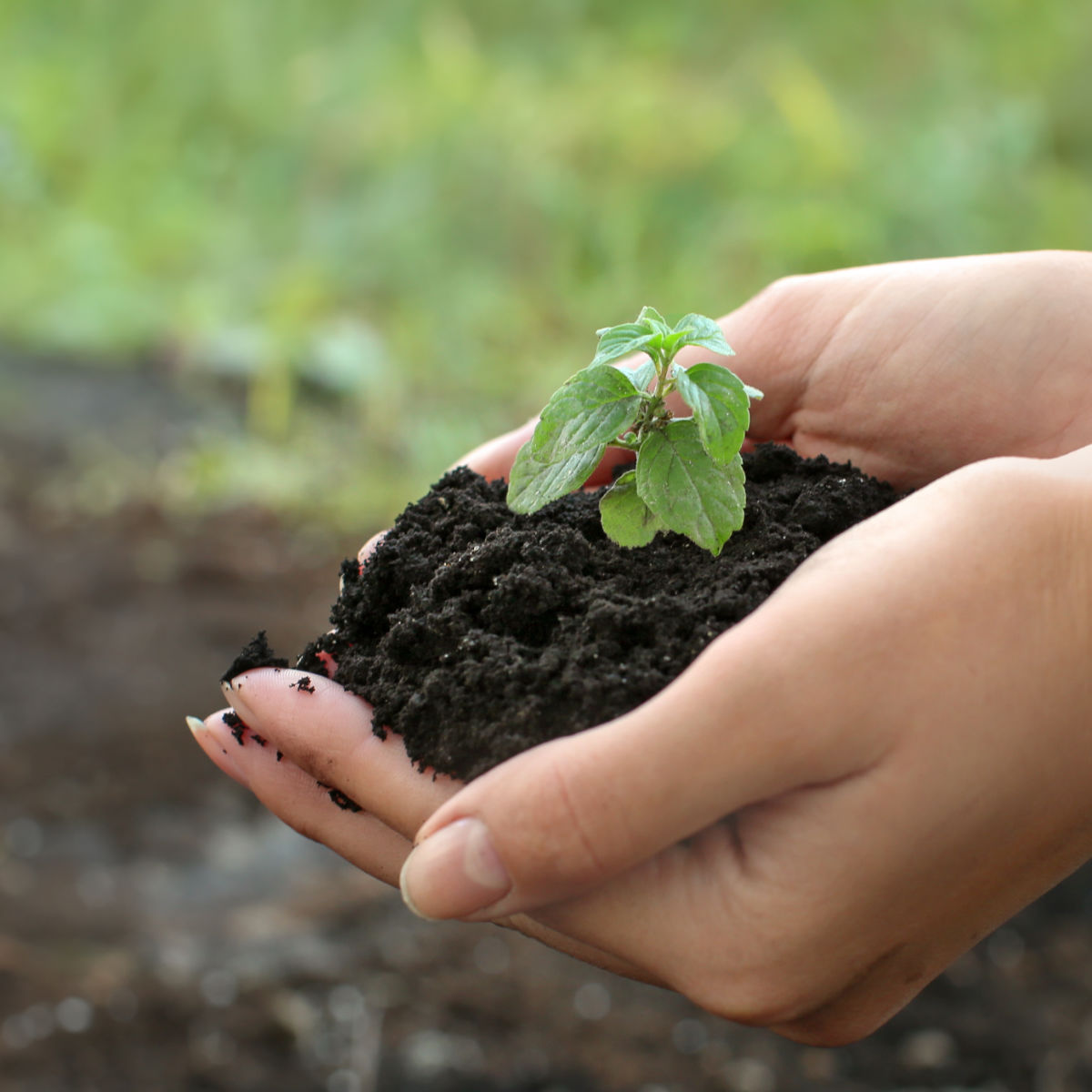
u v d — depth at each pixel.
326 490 1.70
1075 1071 0.83
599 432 0.51
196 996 0.89
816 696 0.46
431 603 0.51
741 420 0.50
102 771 1.16
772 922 0.47
